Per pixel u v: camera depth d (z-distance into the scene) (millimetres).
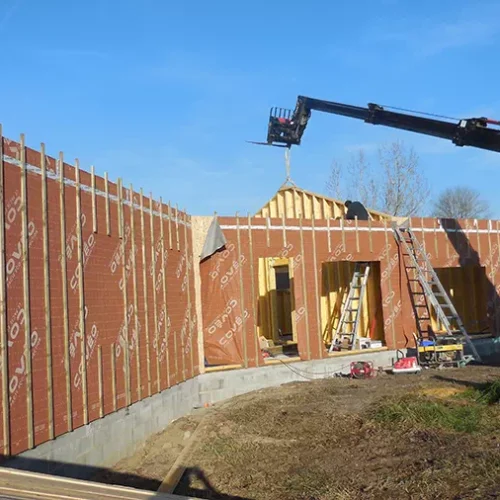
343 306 17422
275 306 18375
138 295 10102
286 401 12031
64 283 7645
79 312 7984
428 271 16531
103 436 8414
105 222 8977
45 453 6938
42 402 6965
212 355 13484
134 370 9664
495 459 7211
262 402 12023
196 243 13312
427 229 17125
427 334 16781
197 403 12789
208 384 13078
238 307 13672
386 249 16250
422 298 16766
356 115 13539
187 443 9555
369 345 16172
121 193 9586
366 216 16859
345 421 9930
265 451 8719
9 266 6520
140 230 10312
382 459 7797
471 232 18078
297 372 14414
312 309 14812
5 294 6398
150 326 10508
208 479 7645
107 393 8664
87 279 8312
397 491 6566
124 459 8977
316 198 18797
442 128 11906
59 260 7586
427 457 7660
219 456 8570
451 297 20078
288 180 19469
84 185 8406
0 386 6234
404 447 8227
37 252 7102
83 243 8266
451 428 9000
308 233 14891
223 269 13602
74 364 7770
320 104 14375
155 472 8289
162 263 11312
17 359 6539
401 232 16578
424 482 6695
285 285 19547
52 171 7555
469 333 19188
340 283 18172
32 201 7055
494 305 18281
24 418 6605
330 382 14172
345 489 6746
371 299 17453
